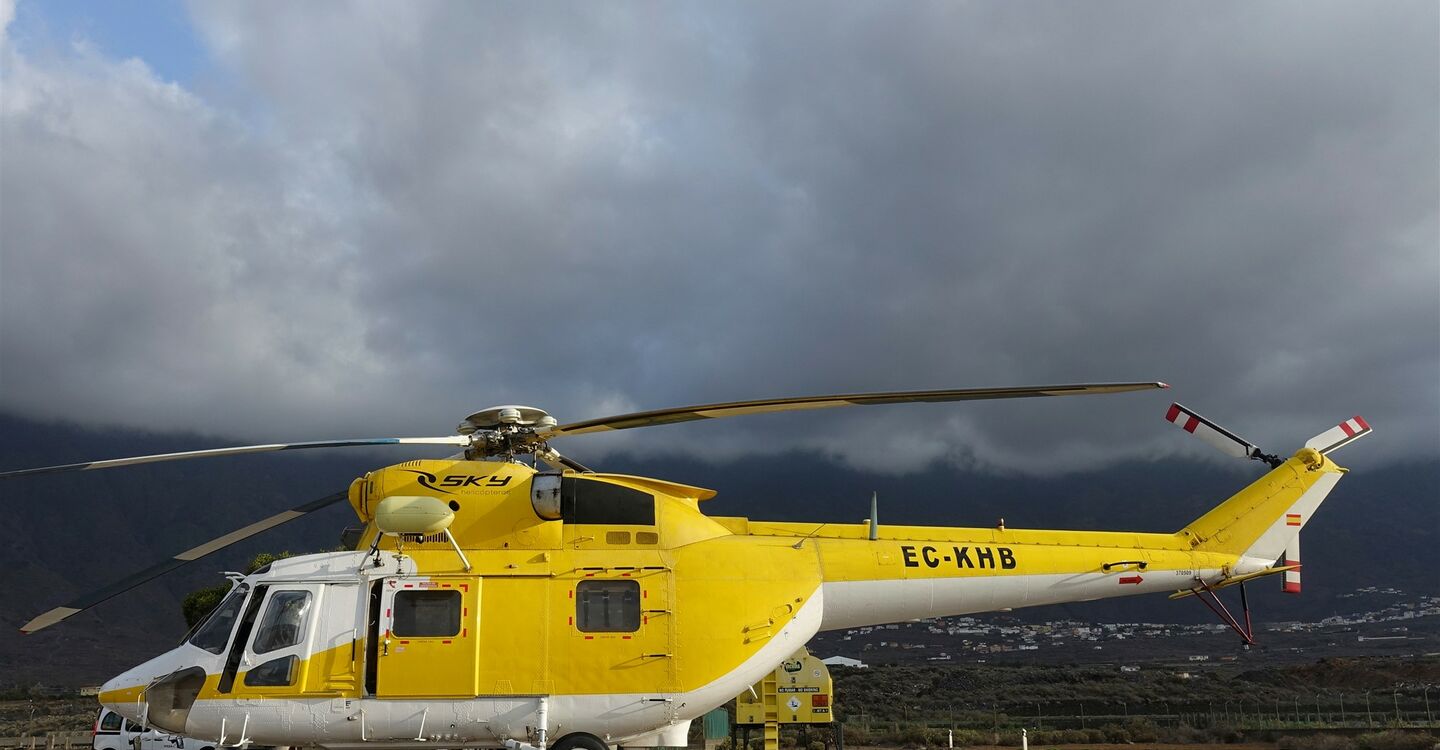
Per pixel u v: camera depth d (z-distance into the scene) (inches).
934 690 2819.9
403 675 490.9
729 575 532.1
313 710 489.4
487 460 557.0
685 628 514.9
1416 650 7175.2
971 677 3061.0
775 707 946.1
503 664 497.0
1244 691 2596.0
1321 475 633.6
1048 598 586.6
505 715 494.6
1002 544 588.4
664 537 535.8
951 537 586.6
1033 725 1883.6
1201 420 672.4
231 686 489.7
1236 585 617.0
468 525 524.1
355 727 490.6
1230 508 626.8
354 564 511.8
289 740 493.0
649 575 520.7
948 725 1940.2
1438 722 1777.8
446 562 513.3
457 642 496.4
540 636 502.6
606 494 541.3
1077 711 2228.1
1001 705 2459.4
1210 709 2161.7
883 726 1862.7
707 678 512.4
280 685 489.7
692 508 563.5
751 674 523.2
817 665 962.1
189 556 522.0
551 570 513.7
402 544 519.2
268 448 512.7
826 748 1439.5
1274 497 627.8
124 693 497.0
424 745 502.9
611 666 504.1
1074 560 590.9
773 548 554.6
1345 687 2760.8
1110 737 1539.1
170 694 491.8
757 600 530.0
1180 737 1509.6
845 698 2667.3
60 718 2410.2
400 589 502.9
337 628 498.6
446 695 491.8
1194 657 7165.4
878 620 570.6
